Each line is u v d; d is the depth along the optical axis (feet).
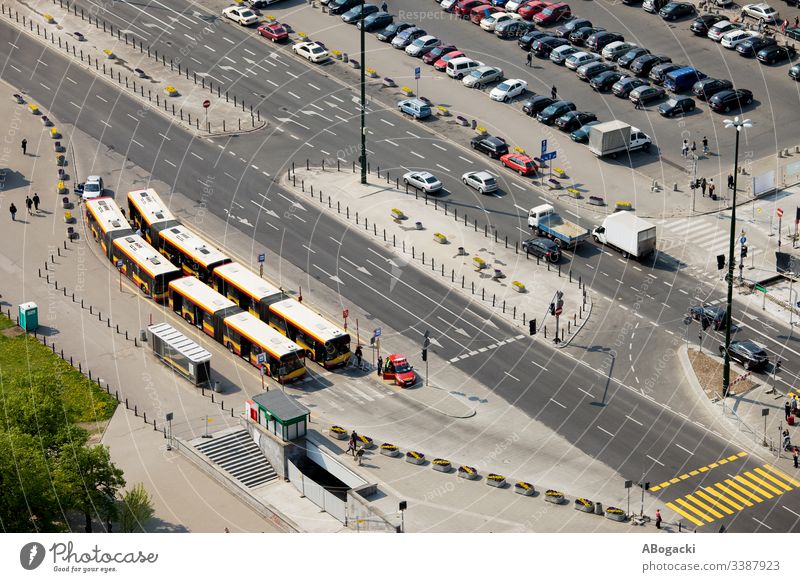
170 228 555.69
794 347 502.38
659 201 588.91
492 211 582.76
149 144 626.23
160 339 491.72
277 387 484.33
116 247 545.44
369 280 540.52
